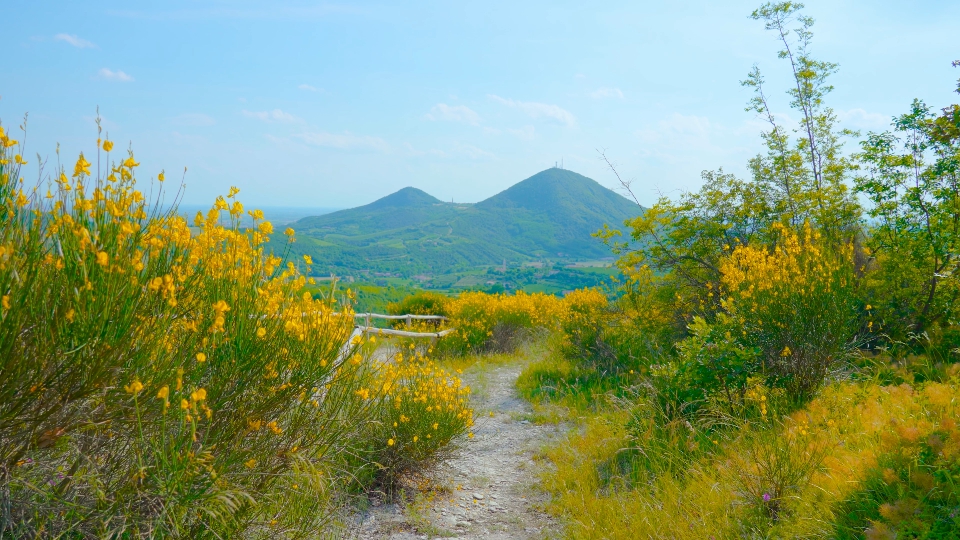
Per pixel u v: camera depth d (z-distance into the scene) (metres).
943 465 2.91
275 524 2.90
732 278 5.57
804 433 3.84
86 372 2.05
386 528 3.99
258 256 2.78
